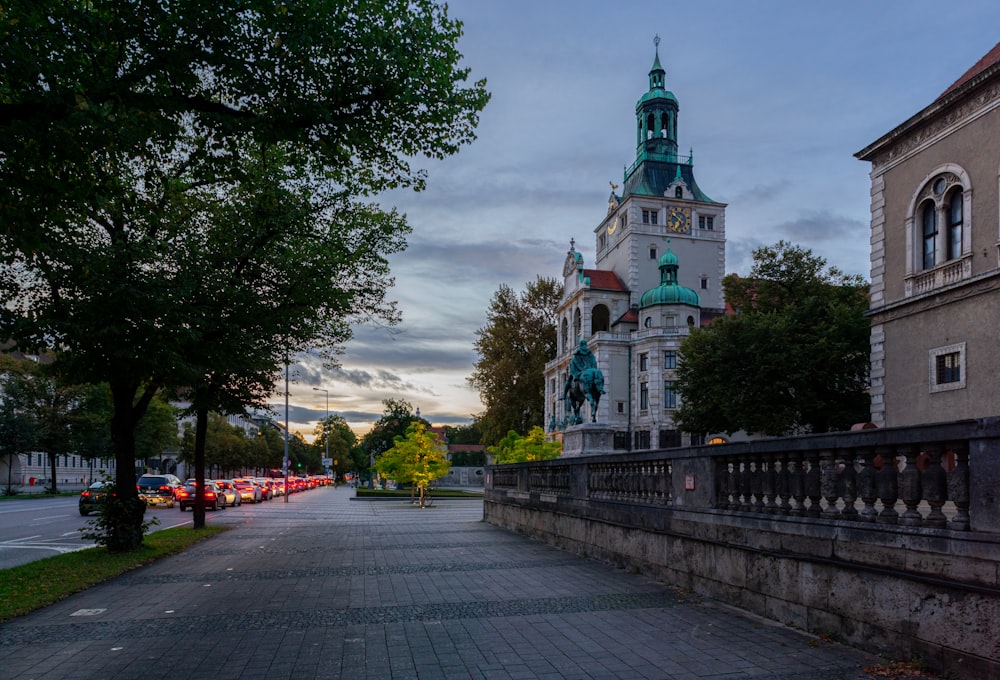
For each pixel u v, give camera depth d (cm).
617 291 7625
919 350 2575
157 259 1330
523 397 7588
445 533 2111
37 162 810
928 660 597
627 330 7394
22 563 1491
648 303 7050
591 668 635
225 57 888
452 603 949
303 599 990
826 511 753
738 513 903
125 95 841
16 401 5712
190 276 1395
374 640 745
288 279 1703
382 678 611
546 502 1798
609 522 1349
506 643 727
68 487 7575
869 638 670
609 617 850
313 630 794
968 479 573
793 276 4388
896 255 2717
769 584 834
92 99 818
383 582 1138
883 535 655
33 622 855
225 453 8656
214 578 1203
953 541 575
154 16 832
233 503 4194
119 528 1551
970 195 2370
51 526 2511
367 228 1894
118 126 809
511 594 1016
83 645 734
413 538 1945
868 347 3806
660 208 7831
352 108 1016
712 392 4012
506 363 7688
